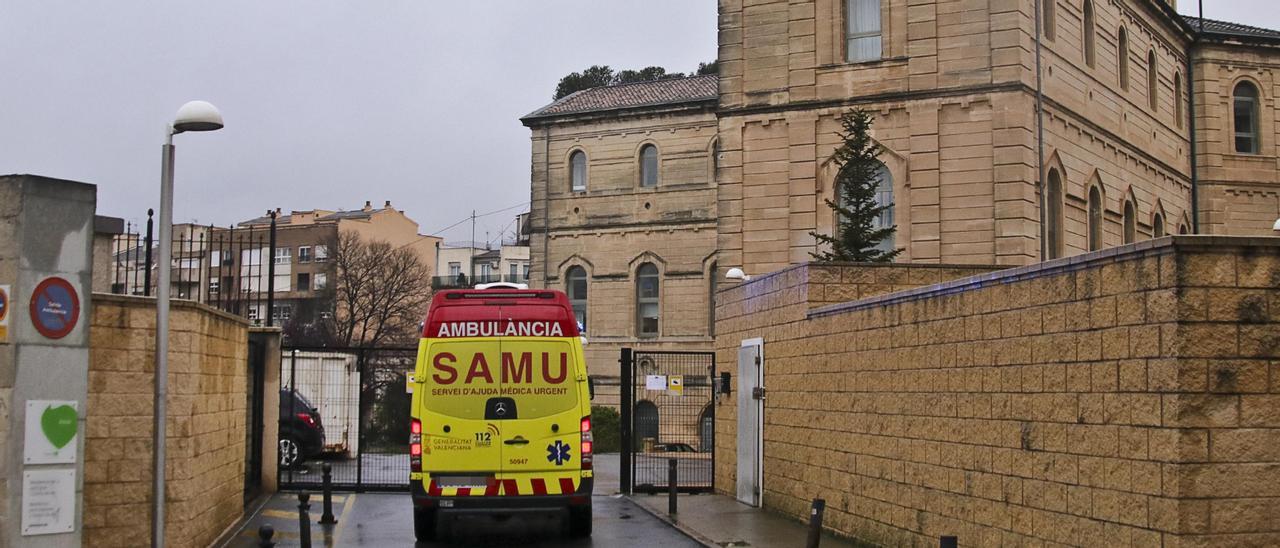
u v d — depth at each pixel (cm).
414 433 1720
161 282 1234
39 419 1100
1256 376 947
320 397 3164
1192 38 4438
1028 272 1190
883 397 1564
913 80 3319
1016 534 1205
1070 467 1104
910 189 3309
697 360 5416
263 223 10150
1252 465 940
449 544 1770
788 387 1977
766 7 3484
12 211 1095
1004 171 3216
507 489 1711
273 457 2397
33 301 1099
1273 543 936
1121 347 1023
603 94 5962
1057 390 1130
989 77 3247
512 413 1723
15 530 1082
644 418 5422
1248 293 952
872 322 1606
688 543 1764
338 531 1895
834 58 3412
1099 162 3691
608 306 5659
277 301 9375
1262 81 4512
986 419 1273
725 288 2586
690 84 5806
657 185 5606
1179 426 941
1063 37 3497
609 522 2039
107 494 1345
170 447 1436
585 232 5744
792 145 3431
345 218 9662
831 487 1762
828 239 3108
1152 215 4100
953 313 1362
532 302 1755
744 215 3472
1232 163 4456
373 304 7750
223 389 1720
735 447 2353
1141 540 985
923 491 1434
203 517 1569
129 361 1367
